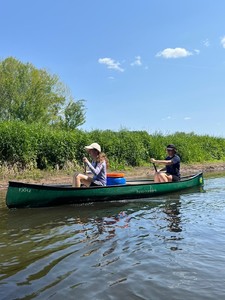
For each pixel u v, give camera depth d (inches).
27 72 881.5
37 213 183.6
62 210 192.1
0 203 217.8
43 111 861.2
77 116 807.1
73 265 104.3
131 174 414.9
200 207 198.8
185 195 248.7
